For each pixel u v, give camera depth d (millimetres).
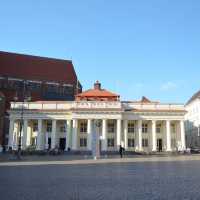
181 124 89562
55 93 118750
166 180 15695
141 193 11227
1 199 10062
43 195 10898
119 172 21547
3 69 113688
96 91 95625
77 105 87312
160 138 93312
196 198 10055
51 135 90875
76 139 86062
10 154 71688
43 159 48094
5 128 102125
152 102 92500
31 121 94062
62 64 125188
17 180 16031
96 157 52469
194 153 85500
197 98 111312
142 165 31109
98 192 11594
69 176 18422
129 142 91500
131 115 89438
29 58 120938
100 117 86312
